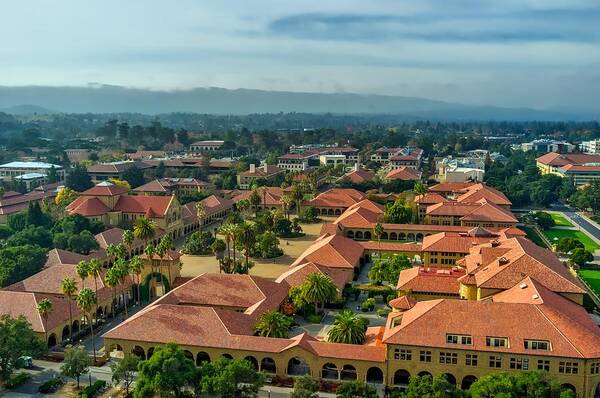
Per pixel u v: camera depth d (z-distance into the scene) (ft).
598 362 335.26
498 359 345.10
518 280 433.89
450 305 370.73
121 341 397.80
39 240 643.04
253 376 334.24
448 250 604.08
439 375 335.06
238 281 474.90
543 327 349.20
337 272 543.39
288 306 472.03
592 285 572.92
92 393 357.41
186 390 349.00
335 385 364.99
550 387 311.06
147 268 531.50
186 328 397.80
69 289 420.36
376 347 372.38
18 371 389.19
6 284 519.19
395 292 520.83
